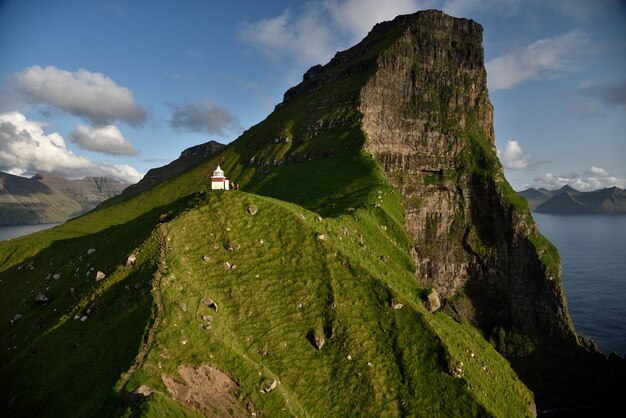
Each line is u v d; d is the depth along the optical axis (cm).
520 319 15525
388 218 10719
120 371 4050
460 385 5272
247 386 4450
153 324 4512
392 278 7038
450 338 5994
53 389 4306
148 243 5875
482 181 16862
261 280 5825
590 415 11938
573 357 14388
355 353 5409
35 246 9969
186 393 3975
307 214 7331
